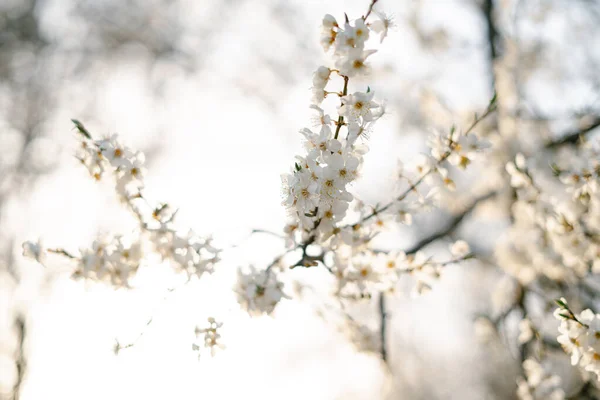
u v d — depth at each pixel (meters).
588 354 2.59
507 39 6.46
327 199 2.35
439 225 6.46
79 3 8.48
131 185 2.75
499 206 5.91
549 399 4.10
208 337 2.84
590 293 4.70
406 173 2.96
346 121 2.35
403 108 7.02
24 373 6.46
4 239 7.50
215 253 2.79
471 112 6.12
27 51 8.45
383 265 3.17
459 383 10.09
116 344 2.78
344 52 2.30
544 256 4.34
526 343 4.85
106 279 2.77
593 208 3.37
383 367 3.96
